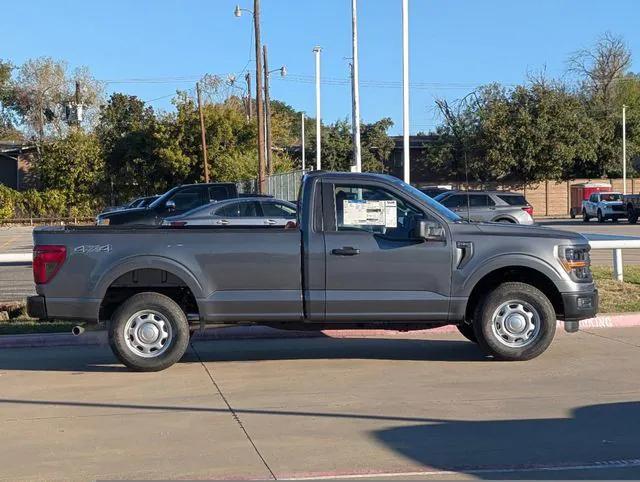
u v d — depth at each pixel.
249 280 8.71
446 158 55.03
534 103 53.47
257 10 36.31
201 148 51.62
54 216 53.41
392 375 8.55
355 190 8.89
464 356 9.56
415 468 5.50
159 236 8.73
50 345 10.64
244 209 17.28
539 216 54.53
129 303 8.74
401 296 8.74
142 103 65.69
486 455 5.78
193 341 10.80
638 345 10.09
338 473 5.41
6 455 5.96
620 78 63.41
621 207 41.62
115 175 54.78
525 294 8.93
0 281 16.70
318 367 9.04
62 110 69.12
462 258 8.80
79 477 5.43
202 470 5.53
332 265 8.70
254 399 7.59
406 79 22.30
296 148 67.50
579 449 5.91
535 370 8.66
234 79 63.12
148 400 7.61
